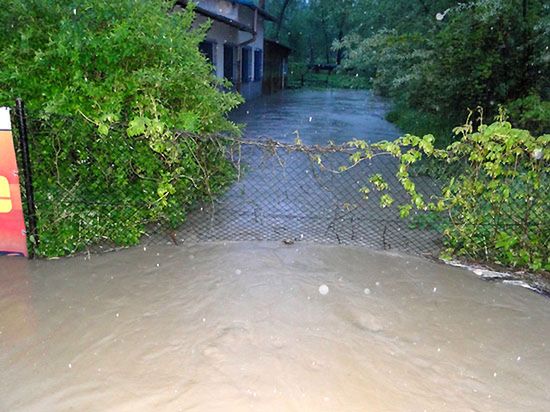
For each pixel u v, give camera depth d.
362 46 9.56
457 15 8.03
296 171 7.61
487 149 4.12
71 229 4.33
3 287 3.70
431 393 2.67
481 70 7.74
